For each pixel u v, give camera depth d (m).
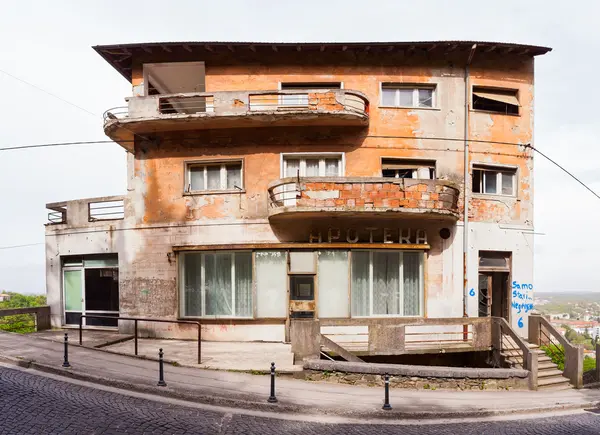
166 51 13.92
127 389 8.20
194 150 13.62
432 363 12.84
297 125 13.43
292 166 13.71
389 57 14.05
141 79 13.99
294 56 13.93
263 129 13.52
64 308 15.06
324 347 10.48
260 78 13.88
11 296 38.78
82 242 14.54
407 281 13.10
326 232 13.02
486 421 7.86
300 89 13.47
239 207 13.32
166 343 12.28
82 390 7.98
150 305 13.41
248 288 12.98
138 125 13.08
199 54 13.94
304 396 8.23
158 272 13.44
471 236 13.77
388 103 14.18
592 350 15.38
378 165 13.60
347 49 13.82
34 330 14.73
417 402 8.38
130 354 10.35
